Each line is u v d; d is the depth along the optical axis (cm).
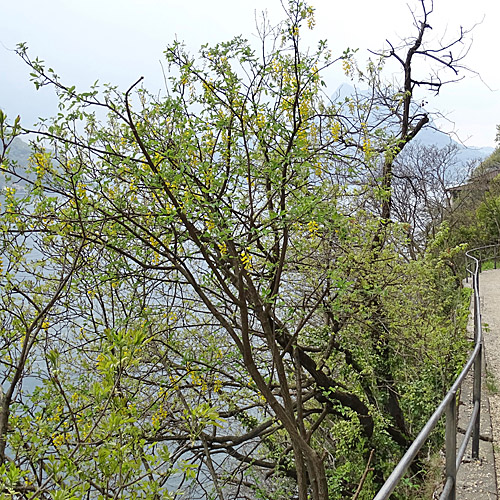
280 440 1042
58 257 577
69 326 667
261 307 638
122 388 505
